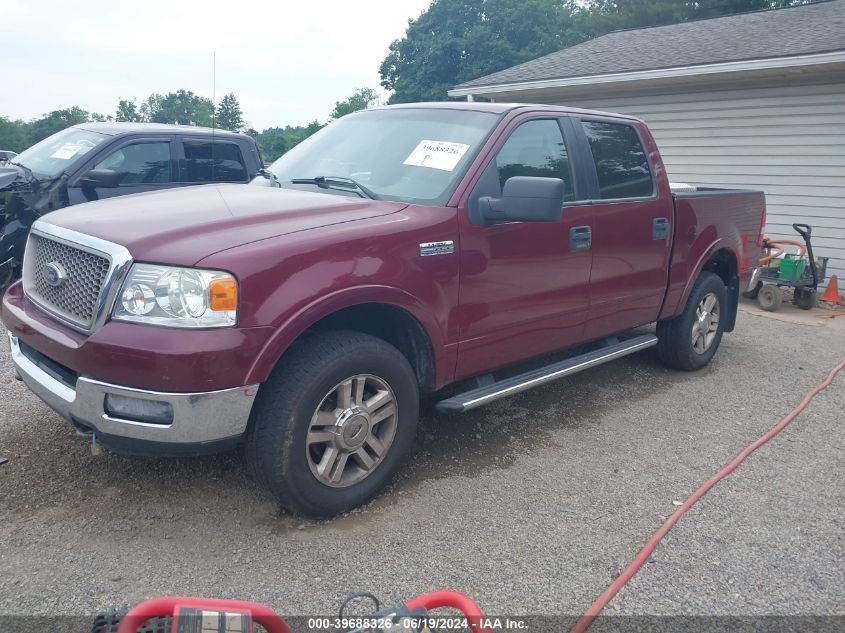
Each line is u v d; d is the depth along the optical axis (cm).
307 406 300
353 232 316
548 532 324
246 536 308
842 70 938
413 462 391
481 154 378
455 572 290
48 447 379
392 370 332
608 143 473
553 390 529
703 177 1120
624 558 306
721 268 626
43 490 336
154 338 269
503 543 313
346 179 396
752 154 1055
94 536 301
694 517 343
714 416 490
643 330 600
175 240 288
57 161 757
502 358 400
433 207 356
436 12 3962
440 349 357
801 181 1009
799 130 998
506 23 3766
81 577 273
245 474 362
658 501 360
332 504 320
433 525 326
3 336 588
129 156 777
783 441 448
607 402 510
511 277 387
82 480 347
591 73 1157
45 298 328
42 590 264
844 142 957
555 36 3862
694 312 564
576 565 299
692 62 1034
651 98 1166
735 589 287
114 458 370
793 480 391
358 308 341
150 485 346
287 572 283
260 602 264
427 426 442
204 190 393
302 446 303
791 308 939
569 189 431
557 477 382
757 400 529
